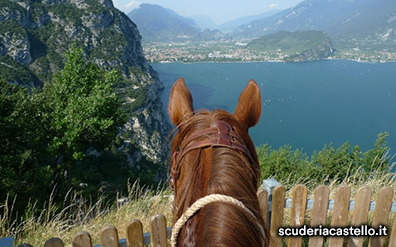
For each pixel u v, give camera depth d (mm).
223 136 1387
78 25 155125
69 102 19484
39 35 146875
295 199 3189
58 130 19234
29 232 4574
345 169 12070
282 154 13617
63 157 21688
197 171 1283
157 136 104562
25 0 151625
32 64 131250
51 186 19875
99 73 21422
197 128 1502
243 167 1262
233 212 1059
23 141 17344
